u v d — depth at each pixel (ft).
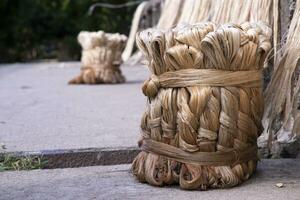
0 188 7.11
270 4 8.92
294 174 7.61
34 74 27.68
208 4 11.61
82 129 10.84
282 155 8.73
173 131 6.83
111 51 20.51
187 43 6.68
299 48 7.39
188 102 6.70
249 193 6.74
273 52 8.54
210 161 6.79
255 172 7.65
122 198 6.60
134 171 7.32
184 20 12.32
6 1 49.14
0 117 12.59
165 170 6.93
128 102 15.02
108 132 10.48
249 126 6.97
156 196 6.65
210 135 6.72
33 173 7.89
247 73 6.85
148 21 27.12
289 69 7.45
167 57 6.71
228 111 6.75
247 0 9.37
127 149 8.81
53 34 50.90
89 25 49.37
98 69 20.44
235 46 6.66
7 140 9.77
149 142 7.09
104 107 14.08
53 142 9.53
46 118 12.35
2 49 50.65
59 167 8.55
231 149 6.86
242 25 7.21
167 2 16.06
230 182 6.86
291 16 8.57
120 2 48.44
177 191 6.84
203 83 6.67
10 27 49.96
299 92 7.72
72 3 49.98
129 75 24.56
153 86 6.85
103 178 7.57
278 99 7.57
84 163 8.64
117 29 49.32
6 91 18.80
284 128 7.83
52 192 6.89
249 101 6.91
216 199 6.51
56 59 51.57
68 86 20.10
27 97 16.72
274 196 6.63
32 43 51.42
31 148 9.00
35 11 49.98
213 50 6.58
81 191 6.93
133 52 28.99
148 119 7.04
